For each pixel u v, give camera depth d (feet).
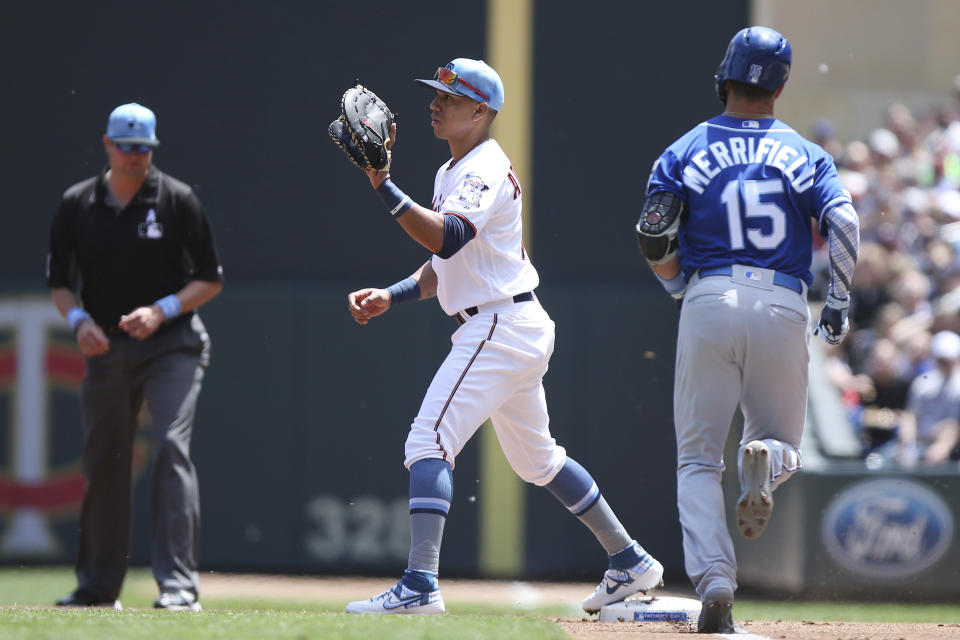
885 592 82.74
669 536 89.15
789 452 41.42
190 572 56.85
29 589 78.89
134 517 89.25
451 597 79.92
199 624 37.40
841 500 82.99
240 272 92.02
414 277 49.26
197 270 58.29
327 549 89.10
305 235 92.27
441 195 46.19
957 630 45.55
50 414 90.33
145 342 57.82
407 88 92.27
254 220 92.22
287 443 89.40
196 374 58.85
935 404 87.92
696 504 41.06
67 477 90.22
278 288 90.38
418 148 91.97
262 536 89.15
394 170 91.81
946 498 83.15
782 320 40.63
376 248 92.17
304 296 90.02
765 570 88.07
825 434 86.28
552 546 88.38
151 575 86.53
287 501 89.25
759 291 40.73
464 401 44.91
